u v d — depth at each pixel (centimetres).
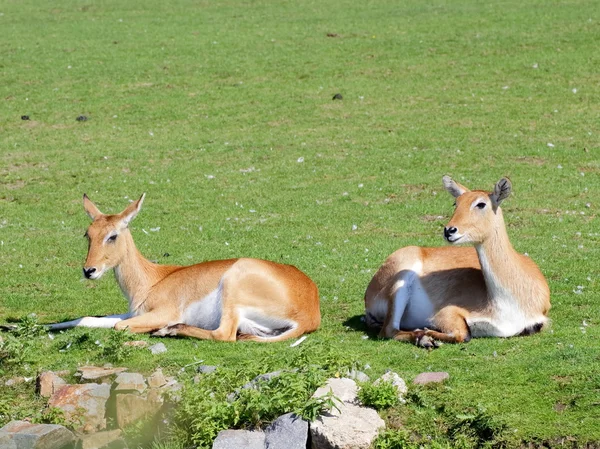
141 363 1588
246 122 3775
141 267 1867
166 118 3875
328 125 3688
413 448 1298
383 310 1798
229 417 1386
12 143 3622
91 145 3572
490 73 4234
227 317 1752
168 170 3259
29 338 1738
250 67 4509
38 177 3238
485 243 1672
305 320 1780
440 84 4128
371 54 4622
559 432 1283
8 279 2273
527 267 1719
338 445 1305
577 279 2059
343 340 1733
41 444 1418
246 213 2800
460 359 1562
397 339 1712
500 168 3123
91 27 5431
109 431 1476
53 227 2742
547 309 1728
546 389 1390
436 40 4788
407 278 1769
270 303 1762
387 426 1357
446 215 2712
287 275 1800
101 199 2989
